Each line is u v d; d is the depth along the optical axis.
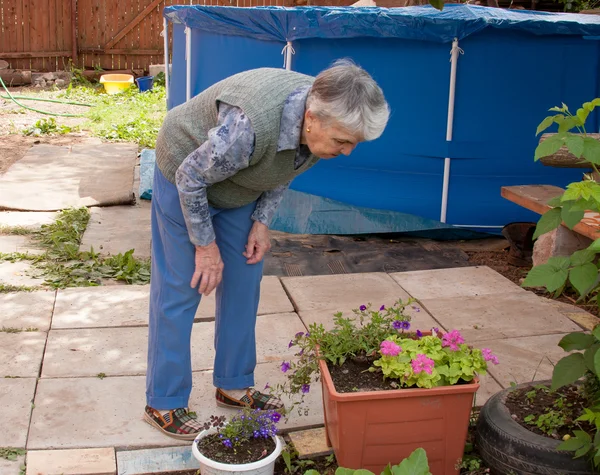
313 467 2.74
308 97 2.29
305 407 3.10
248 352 2.97
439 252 5.36
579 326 3.95
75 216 5.86
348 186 5.73
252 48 5.67
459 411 2.49
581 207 2.35
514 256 5.09
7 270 4.68
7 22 12.70
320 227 5.73
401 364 2.50
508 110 5.50
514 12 5.68
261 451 2.59
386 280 4.62
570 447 2.35
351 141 2.27
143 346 3.62
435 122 5.51
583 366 2.42
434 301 4.26
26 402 3.08
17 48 12.87
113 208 6.20
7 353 3.50
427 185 5.62
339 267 5.00
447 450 2.54
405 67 5.44
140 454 2.79
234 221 2.72
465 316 4.06
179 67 6.54
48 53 13.02
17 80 12.46
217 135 2.31
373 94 2.19
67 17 13.03
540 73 5.47
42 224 5.66
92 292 4.29
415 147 5.57
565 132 2.41
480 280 4.64
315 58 5.51
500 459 2.52
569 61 5.50
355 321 3.95
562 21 5.27
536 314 4.09
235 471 2.45
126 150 8.40
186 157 2.49
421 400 2.44
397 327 2.74
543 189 4.66
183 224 2.63
